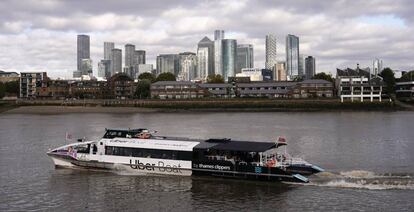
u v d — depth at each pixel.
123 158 58.34
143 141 58.91
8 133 109.88
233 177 53.25
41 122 145.38
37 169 61.94
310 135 98.56
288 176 50.62
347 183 50.78
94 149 60.50
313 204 43.84
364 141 88.00
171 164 55.75
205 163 54.12
